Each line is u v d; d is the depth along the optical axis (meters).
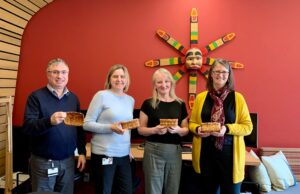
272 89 3.22
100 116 2.00
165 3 3.20
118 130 1.90
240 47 3.20
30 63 3.28
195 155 2.01
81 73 3.27
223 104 1.96
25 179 2.93
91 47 3.25
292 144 3.24
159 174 1.98
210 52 3.21
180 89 3.22
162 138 1.98
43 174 1.88
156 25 3.21
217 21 3.19
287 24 3.19
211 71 1.99
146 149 2.03
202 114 2.01
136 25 3.23
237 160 1.91
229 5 3.19
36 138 1.89
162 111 2.01
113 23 3.24
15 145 2.90
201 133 1.89
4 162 2.96
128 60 3.24
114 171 2.00
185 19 3.20
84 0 3.24
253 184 2.87
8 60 2.99
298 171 3.14
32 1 3.01
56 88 1.91
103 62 3.26
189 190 2.53
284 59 3.20
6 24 2.79
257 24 3.19
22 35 3.25
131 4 3.22
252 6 3.19
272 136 3.24
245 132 1.91
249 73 3.21
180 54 3.21
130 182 2.09
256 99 3.22
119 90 2.06
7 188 2.60
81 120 1.86
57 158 1.90
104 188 1.96
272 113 3.24
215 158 1.93
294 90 3.22
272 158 3.04
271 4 3.19
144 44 3.23
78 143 2.16
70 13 3.24
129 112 2.08
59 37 3.26
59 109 1.93
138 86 3.25
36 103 1.86
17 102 3.28
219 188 2.15
